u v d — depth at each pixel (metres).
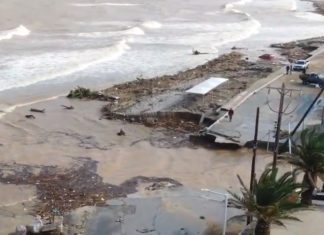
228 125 44.00
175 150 41.06
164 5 137.12
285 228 24.50
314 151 26.64
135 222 29.59
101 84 60.00
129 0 142.75
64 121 46.75
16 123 45.69
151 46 82.75
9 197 32.66
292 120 44.50
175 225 29.23
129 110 48.56
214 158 39.69
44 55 73.12
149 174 36.81
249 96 51.50
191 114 46.81
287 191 23.64
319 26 112.75
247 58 73.50
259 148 40.38
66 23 103.31
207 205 31.70
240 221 28.69
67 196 33.12
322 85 54.62
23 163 37.75
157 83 58.88
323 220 25.78
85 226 29.02
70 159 38.81
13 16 106.25
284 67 65.88
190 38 91.25
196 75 62.53
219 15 123.56
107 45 81.19
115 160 39.00
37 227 27.92
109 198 32.88
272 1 162.12
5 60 69.12
